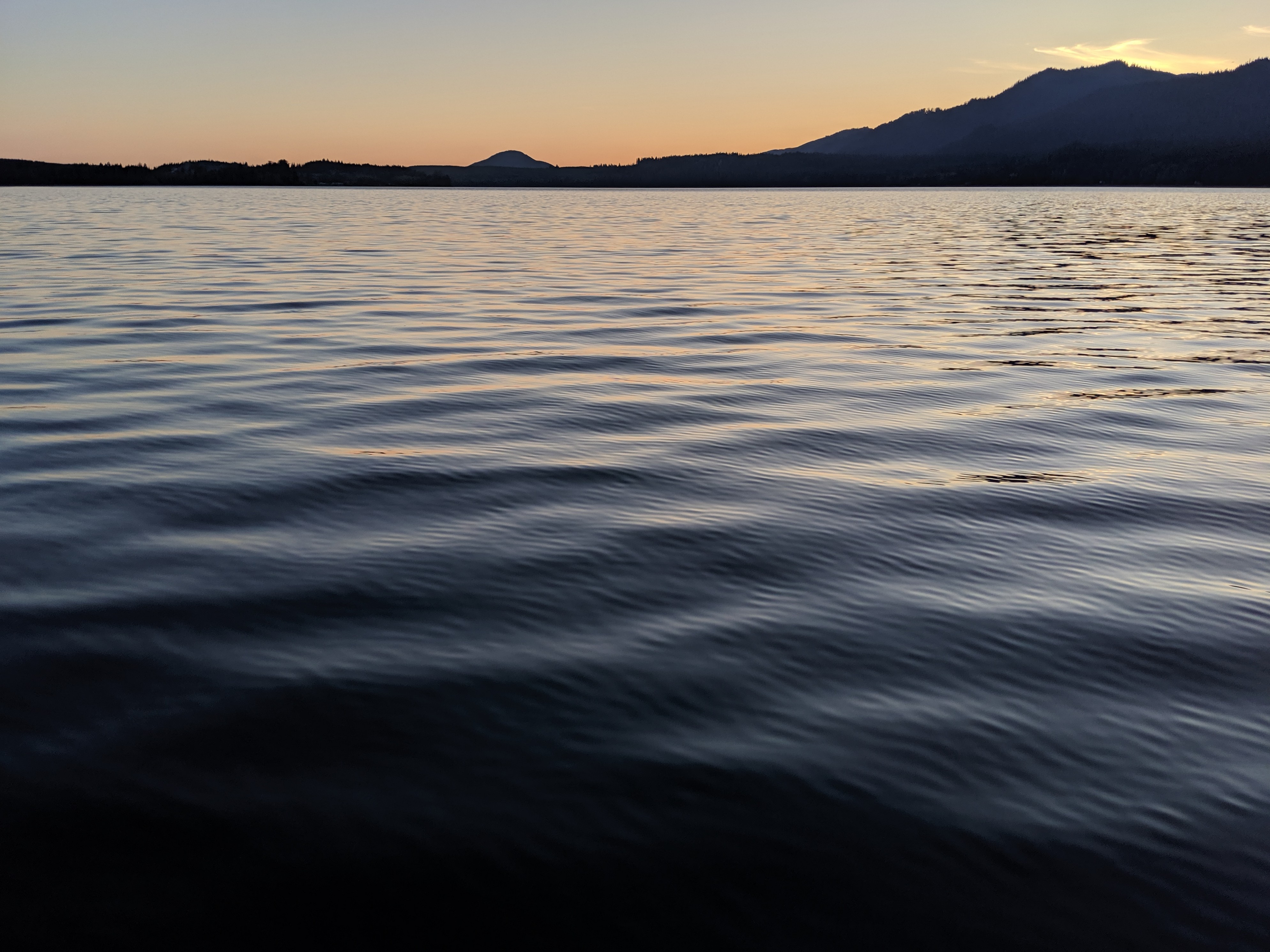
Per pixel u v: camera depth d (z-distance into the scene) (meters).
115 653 4.97
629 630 5.39
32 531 6.90
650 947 3.08
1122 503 7.98
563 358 15.05
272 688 4.62
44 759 3.98
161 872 3.33
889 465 9.16
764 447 9.79
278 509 7.52
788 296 24.30
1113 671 4.98
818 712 4.51
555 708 4.49
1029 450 9.77
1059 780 3.99
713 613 5.66
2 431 9.91
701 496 8.07
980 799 3.84
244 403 11.49
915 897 3.30
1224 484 8.57
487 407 11.52
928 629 5.48
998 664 5.05
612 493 8.12
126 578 6.03
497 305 21.81
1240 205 118.06
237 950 3.02
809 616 5.64
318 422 10.61
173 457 9.02
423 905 3.22
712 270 31.45
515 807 3.73
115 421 10.48
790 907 3.25
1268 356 15.74
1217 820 3.73
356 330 17.72
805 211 97.19
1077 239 51.72
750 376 13.76
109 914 3.14
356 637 5.23
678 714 4.46
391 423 10.59
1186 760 4.16
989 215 88.50
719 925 3.17
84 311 19.52
